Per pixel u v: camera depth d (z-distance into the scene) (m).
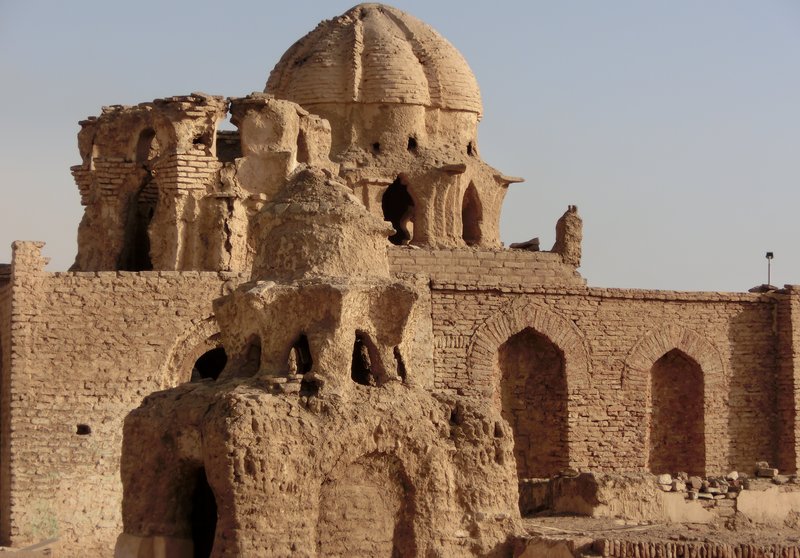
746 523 40.16
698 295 53.34
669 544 31.22
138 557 28.81
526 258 54.28
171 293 46.66
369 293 29.36
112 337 46.25
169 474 28.95
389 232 30.19
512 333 51.16
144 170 50.59
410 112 57.25
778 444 54.16
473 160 58.19
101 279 46.34
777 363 54.22
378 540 28.70
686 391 53.88
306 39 58.44
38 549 44.56
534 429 52.03
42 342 45.81
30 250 45.84
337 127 57.09
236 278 47.00
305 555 27.77
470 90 58.53
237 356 29.67
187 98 49.50
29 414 45.56
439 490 29.12
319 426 28.17
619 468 52.28
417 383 30.02
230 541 27.47
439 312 50.62
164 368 46.44
